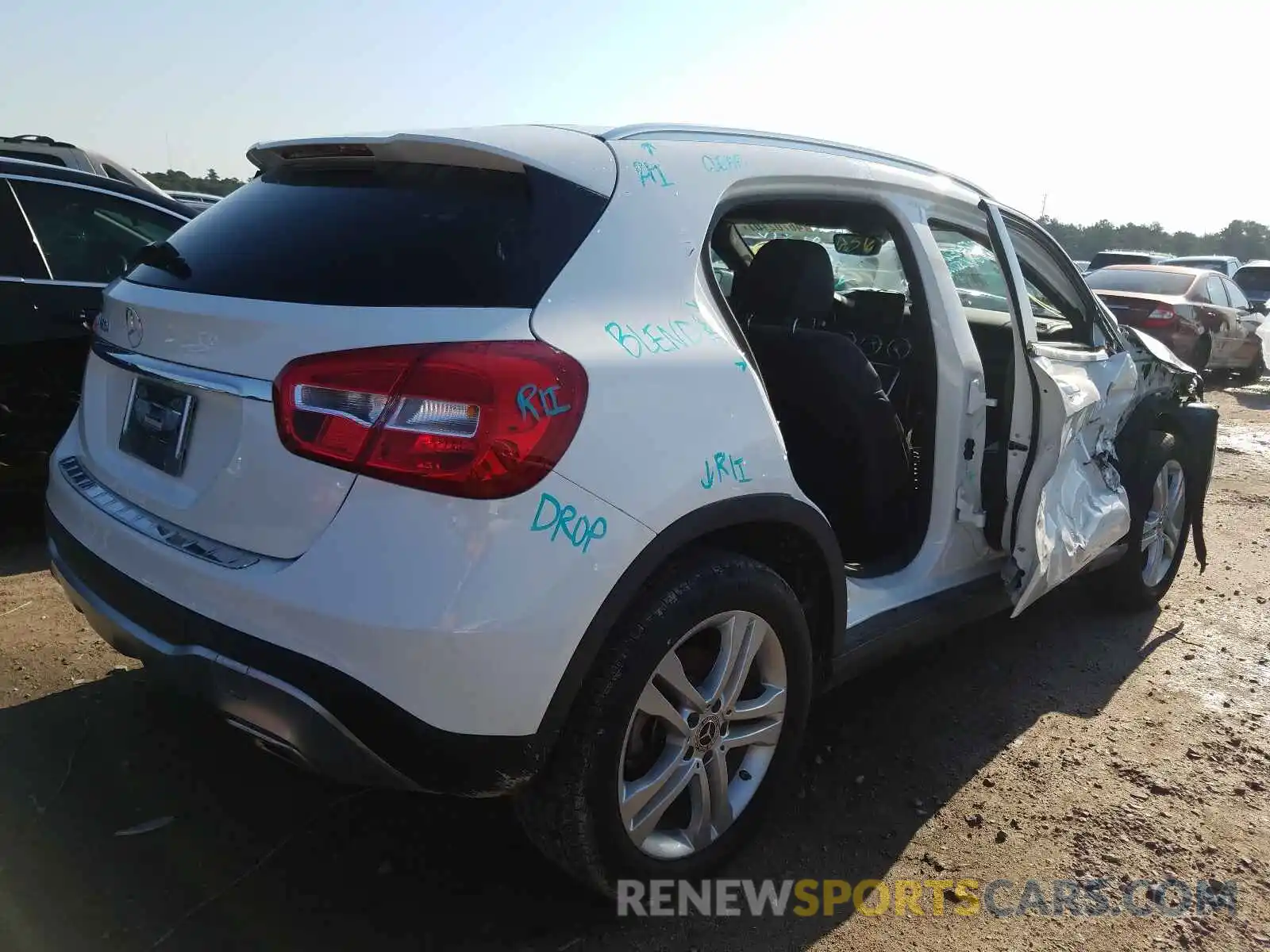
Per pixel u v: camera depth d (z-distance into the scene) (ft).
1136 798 9.39
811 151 9.12
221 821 8.21
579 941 7.13
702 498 6.74
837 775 9.51
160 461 7.05
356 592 5.67
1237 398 38.27
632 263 6.95
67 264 14.28
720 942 7.22
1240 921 7.77
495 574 5.71
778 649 7.71
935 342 9.74
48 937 6.76
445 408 5.71
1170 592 15.29
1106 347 12.57
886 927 7.49
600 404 6.23
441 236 6.59
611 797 6.64
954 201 10.50
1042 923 7.63
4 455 13.65
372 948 6.91
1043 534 10.23
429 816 8.46
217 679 6.19
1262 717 11.16
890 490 10.07
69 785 8.52
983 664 12.23
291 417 5.94
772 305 10.93
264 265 6.84
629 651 6.46
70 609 11.87
